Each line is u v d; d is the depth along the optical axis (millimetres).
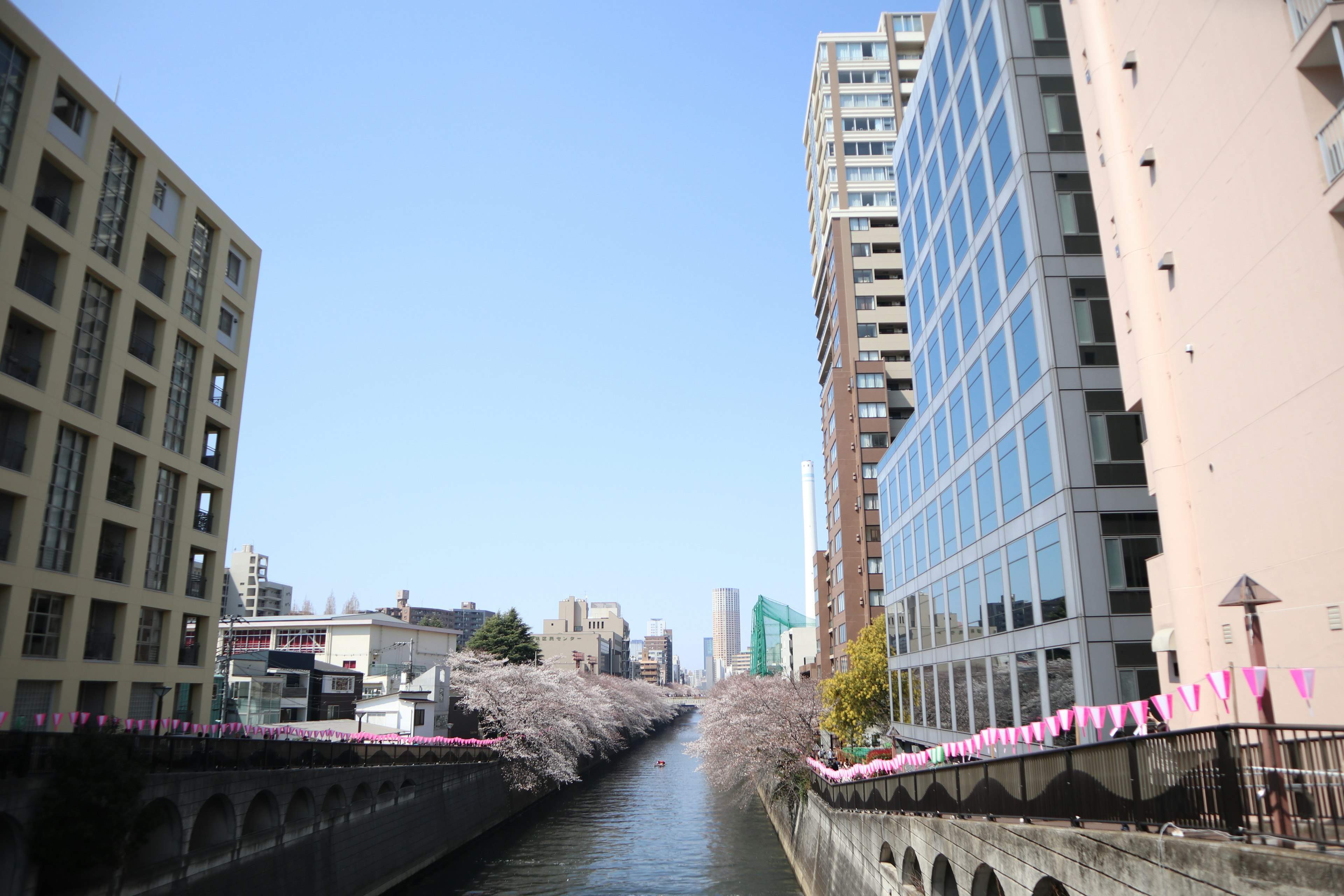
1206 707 16281
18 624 27375
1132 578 22922
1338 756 8430
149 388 34688
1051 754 13203
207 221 38969
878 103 85688
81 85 30531
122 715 32125
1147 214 18969
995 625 29375
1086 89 22516
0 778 18625
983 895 15844
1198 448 16984
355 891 33688
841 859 29469
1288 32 14039
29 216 27891
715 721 61688
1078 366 24406
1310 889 7848
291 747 30688
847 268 80875
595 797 70875
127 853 20609
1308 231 13664
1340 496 12977
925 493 38969
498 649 103375
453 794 47125
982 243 30609
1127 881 10516
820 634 89375
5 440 27438
